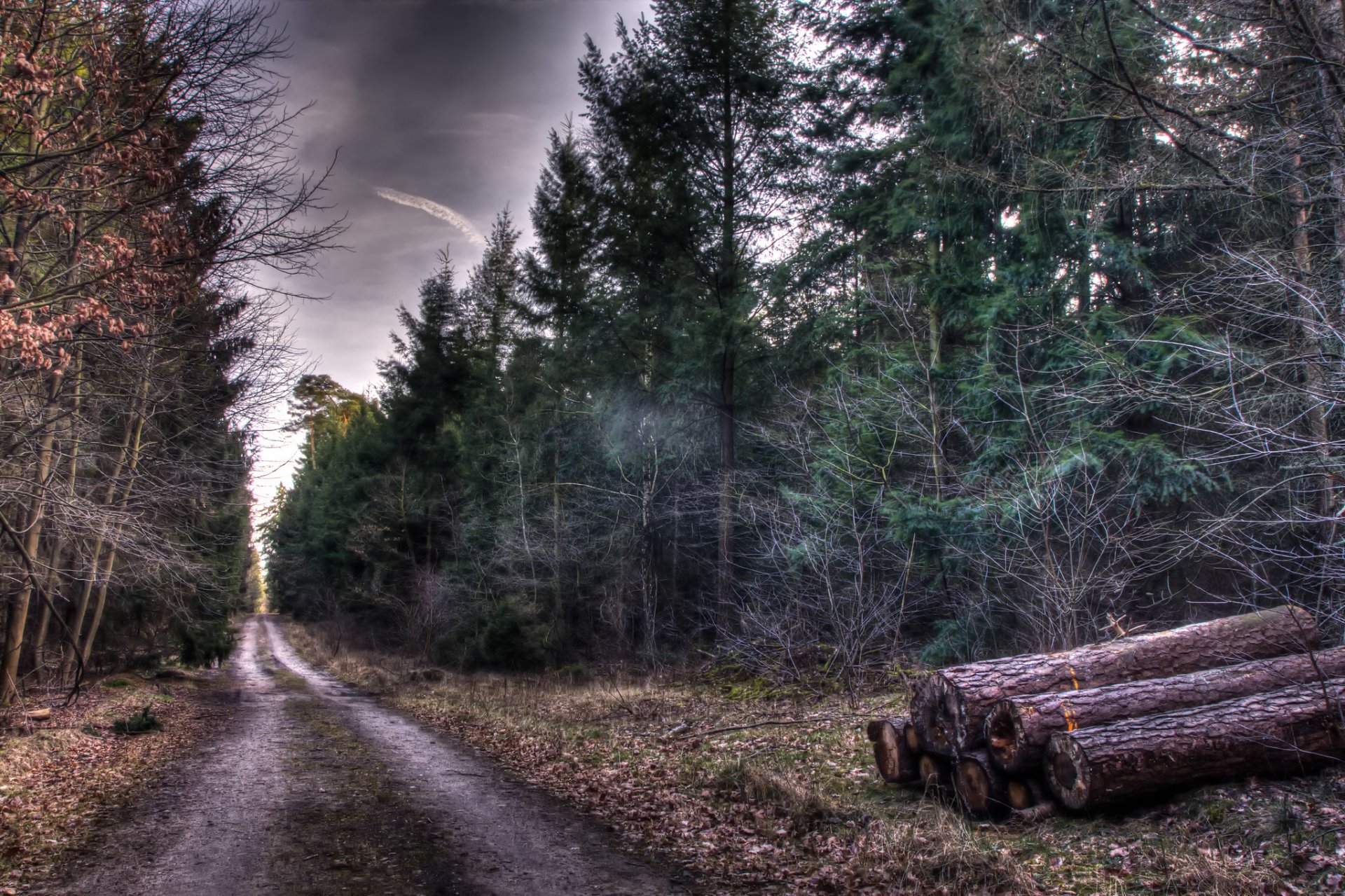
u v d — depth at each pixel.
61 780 8.88
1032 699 6.13
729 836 6.46
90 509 10.27
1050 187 11.95
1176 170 9.08
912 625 15.24
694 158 18.88
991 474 12.74
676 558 22.25
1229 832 5.15
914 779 7.19
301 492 53.56
